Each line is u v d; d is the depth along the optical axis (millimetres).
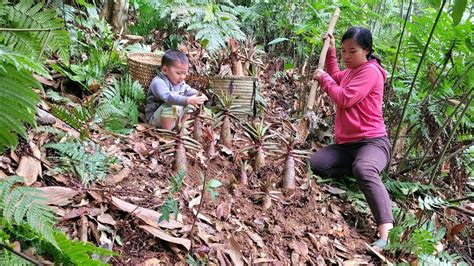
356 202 2531
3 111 1081
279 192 2260
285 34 4355
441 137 2855
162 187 2049
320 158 2711
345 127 2660
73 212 1679
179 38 3617
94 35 2998
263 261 1914
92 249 1231
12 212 1113
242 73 3193
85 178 1866
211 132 2432
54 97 2338
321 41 3221
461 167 2904
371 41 2574
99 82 2668
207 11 3127
